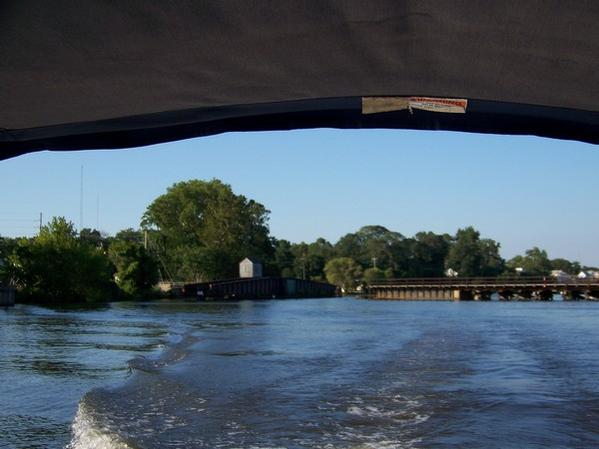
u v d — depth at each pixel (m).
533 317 41.81
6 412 10.38
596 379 13.95
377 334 27.50
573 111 2.99
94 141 3.40
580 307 59.97
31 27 2.37
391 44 2.48
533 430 9.16
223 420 9.75
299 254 175.75
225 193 117.38
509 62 2.57
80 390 12.50
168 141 3.37
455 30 2.35
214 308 60.88
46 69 2.69
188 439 8.55
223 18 2.32
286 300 97.00
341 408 10.80
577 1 2.08
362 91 2.93
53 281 67.50
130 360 17.47
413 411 10.51
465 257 155.62
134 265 85.94
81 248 69.94
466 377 14.39
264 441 8.51
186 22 2.34
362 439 8.68
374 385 13.20
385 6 2.21
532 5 2.14
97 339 24.86
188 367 16.14
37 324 34.25
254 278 100.62
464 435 8.90
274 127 3.27
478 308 59.25
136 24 2.36
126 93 2.95
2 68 2.68
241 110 3.17
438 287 86.94
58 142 3.43
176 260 106.56
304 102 3.07
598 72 2.60
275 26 2.37
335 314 48.19
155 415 10.05
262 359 17.95
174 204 117.94
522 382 13.61
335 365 16.58
